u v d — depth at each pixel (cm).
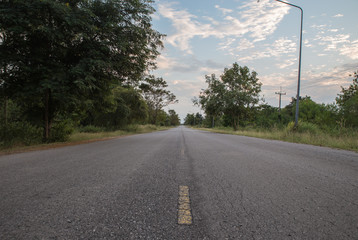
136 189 281
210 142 1157
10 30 880
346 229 172
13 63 931
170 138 1559
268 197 253
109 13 1138
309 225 179
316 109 4544
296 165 472
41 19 985
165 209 213
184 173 382
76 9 1059
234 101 3472
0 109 1384
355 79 2947
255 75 3838
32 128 1244
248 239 156
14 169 414
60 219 187
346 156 647
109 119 2803
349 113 2739
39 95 1111
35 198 242
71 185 299
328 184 314
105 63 1074
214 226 177
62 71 1047
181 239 155
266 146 930
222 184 309
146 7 1237
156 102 5406
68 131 1387
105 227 173
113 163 486
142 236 159
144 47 1295
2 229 167
